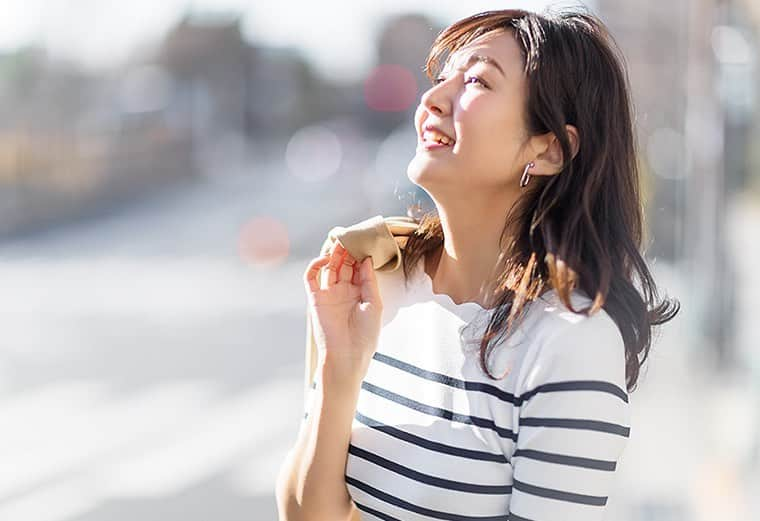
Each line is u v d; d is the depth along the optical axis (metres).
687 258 9.88
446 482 1.84
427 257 2.09
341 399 1.94
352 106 96.81
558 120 1.85
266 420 7.69
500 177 1.90
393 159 25.33
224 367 9.66
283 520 2.03
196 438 7.21
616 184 1.88
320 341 1.97
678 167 12.31
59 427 7.59
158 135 44.28
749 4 8.12
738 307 8.20
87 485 6.16
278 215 28.31
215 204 33.00
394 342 2.00
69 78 35.19
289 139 95.12
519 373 1.79
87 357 10.21
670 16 15.18
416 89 83.19
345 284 2.04
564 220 1.84
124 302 13.73
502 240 1.91
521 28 1.89
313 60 100.88
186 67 71.62
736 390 7.65
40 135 28.47
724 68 8.66
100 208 30.81
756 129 8.18
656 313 1.92
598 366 1.73
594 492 1.73
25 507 5.78
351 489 1.97
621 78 1.90
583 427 1.71
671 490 5.46
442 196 1.94
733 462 5.88
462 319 1.94
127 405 8.23
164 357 10.16
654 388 7.93
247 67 83.38
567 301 1.75
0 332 11.54
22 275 16.69
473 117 1.87
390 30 82.44
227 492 5.98
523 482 1.75
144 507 5.74
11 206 24.95
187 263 18.03
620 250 1.85
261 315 12.63
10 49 32.25
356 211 29.30
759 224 7.81
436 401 1.89
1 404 8.33
